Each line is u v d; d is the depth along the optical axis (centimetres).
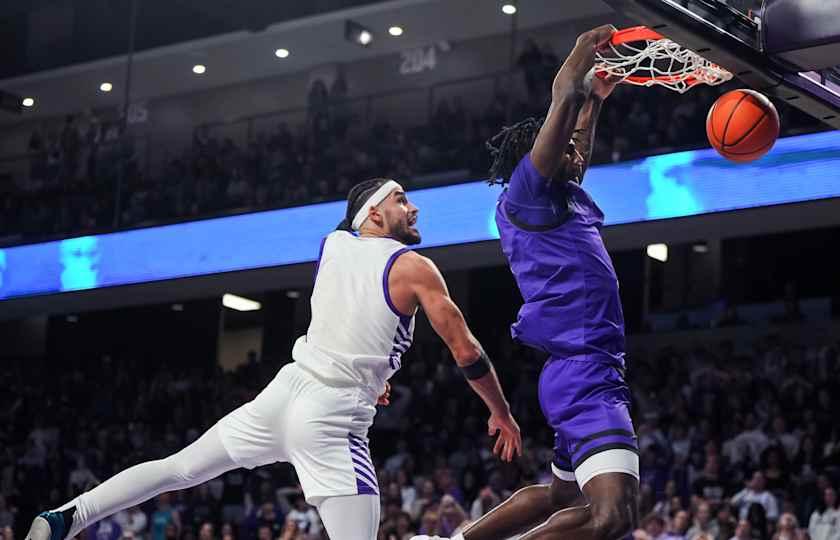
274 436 347
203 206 1625
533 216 350
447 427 1398
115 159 1795
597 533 322
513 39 1328
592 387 339
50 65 1889
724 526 909
